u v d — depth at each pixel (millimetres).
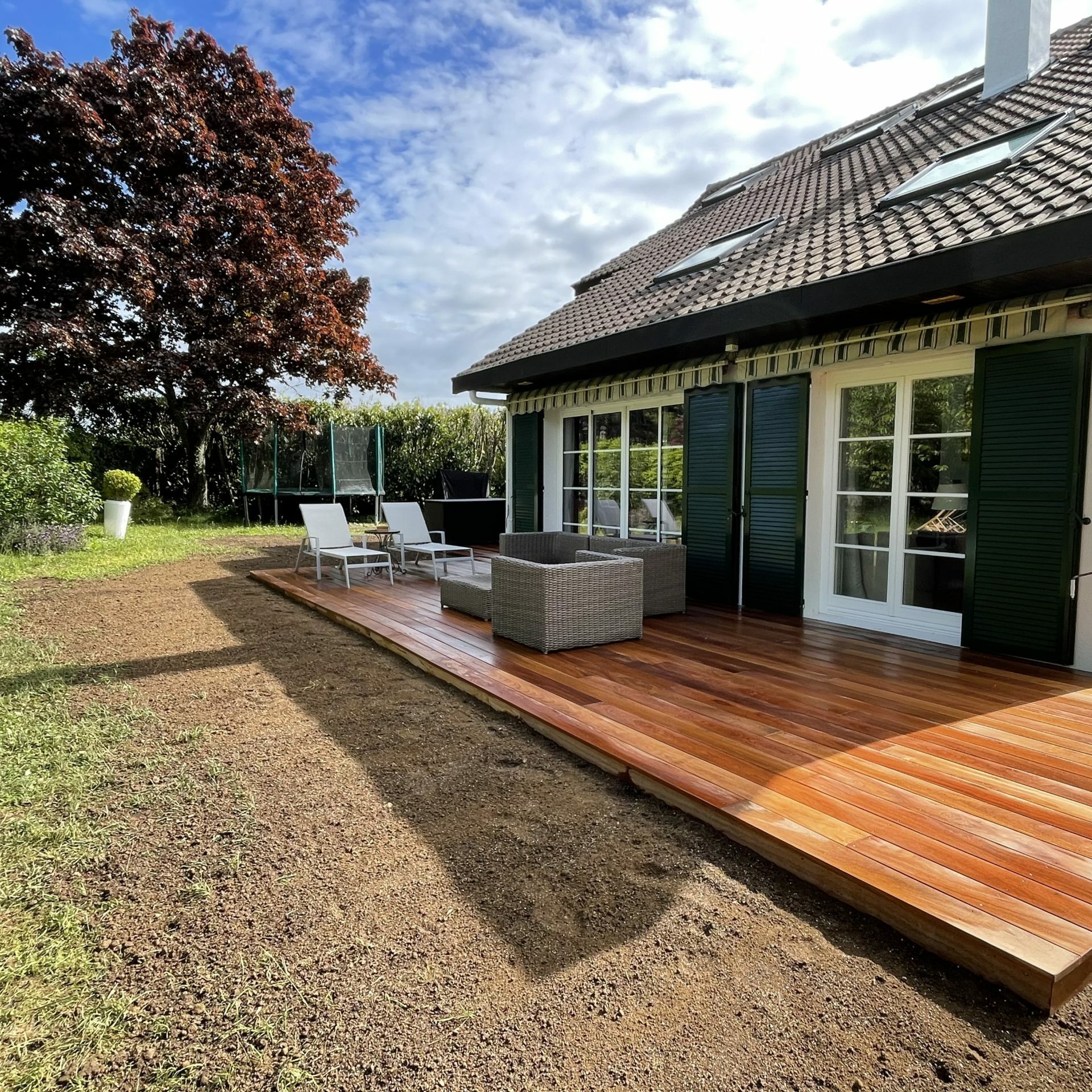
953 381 5199
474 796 3059
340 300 17422
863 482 5895
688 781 2943
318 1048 1722
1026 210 4039
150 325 14195
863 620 5926
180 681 4684
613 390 8055
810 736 3471
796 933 2146
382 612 6578
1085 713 3789
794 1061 1680
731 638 5562
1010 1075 1642
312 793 3076
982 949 1922
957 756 3215
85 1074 1647
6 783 3105
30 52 13094
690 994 1895
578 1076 1639
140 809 2926
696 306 6086
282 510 16438
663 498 7836
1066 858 2348
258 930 2152
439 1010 1839
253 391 14844
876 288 4445
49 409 13805
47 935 2131
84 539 10938
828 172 8570
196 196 13977
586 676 4512
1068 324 4391
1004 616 4855
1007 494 4742
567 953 2057
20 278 13328
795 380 6176
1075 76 6391
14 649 5387
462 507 12930
